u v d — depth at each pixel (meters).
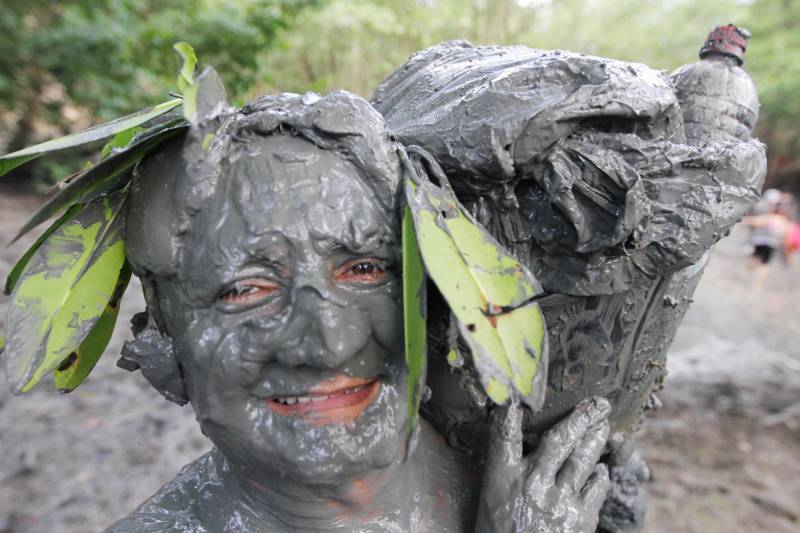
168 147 0.82
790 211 8.89
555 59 0.93
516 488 0.96
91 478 2.66
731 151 0.95
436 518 1.03
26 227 0.70
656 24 9.02
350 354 0.76
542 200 0.95
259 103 0.87
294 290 0.77
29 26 6.39
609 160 0.89
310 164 0.79
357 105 0.82
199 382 0.82
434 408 1.11
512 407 1.02
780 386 4.07
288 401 0.83
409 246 0.76
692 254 0.92
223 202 0.78
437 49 1.22
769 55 9.73
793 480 3.06
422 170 0.86
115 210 0.84
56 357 0.80
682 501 2.88
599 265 0.93
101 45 5.80
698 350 4.71
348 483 0.88
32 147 0.76
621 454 1.27
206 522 0.98
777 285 6.88
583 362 1.06
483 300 0.74
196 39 5.75
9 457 2.75
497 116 0.88
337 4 6.36
